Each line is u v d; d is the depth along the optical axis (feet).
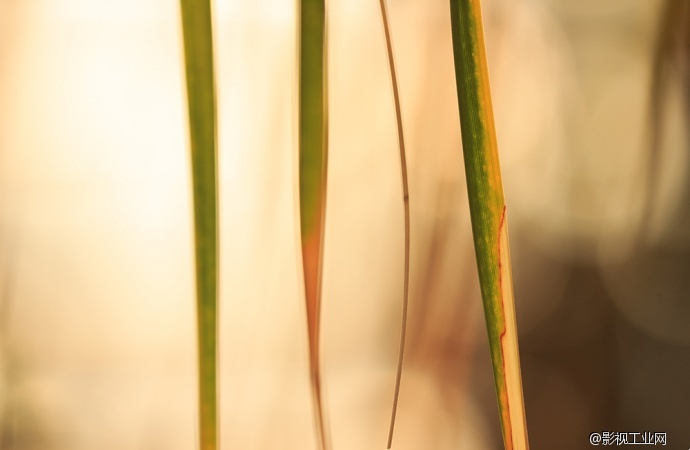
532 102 6.61
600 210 6.72
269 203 5.81
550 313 7.02
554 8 6.41
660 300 6.41
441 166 5.71
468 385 6.59
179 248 6.93
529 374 6.99
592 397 6.78
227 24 5.63
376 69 6.07
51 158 6.46
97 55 6.51
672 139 5.49
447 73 5.65
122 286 6.82
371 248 7.00
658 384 6.55
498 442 6.62
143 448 6.63
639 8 6.34
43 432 6.31
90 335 6.70
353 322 7.12
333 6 6.01
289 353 6.01
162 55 6.66
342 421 6.78
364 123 6.21
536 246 7.01
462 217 5.81
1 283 6.02
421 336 6.45
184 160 6.81
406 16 5.86
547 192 6.94
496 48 6.33
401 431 6.70
